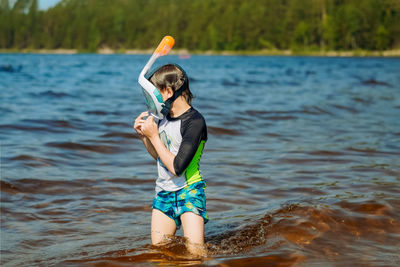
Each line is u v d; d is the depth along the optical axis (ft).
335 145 27.50
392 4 406.21
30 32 558.56
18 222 14.97
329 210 15.23
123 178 20.06
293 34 442.91
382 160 23.86
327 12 433.48
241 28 460.55
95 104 42.45
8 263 11.85
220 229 14.01
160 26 505.66
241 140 28.86
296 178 20.26
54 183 18.93
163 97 11.52
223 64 190.39
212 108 41.04
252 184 19.34
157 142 11.32
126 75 94.63
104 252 12.05
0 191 17.70
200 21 479.00
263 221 14.48
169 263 11.02
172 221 11.97
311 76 101.50
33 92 50.37
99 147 25.62
